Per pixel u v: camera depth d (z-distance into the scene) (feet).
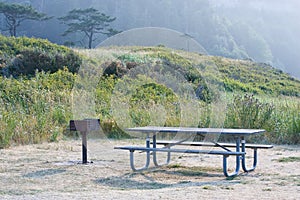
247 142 28.37
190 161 20.77
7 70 55.72
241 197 12.93
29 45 65.16
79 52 61.87
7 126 25.95
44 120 28.71
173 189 14.43
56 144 26.55
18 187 14.65
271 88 73.87
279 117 29.89
